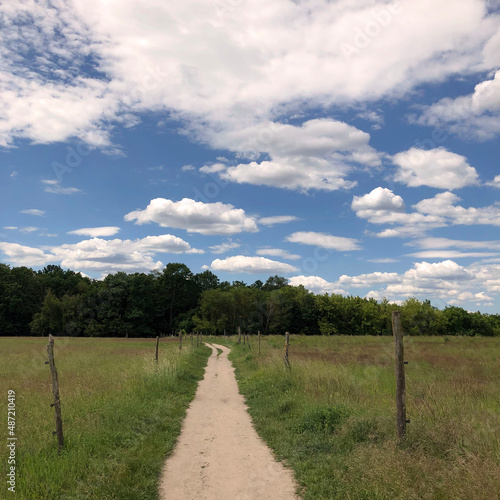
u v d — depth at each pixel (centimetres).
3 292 7500
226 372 1892
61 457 616
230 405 1127
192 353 2606
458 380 1206
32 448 652
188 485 567
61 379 1380
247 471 618
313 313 7994
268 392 1192
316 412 809
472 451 549
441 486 461
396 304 7944
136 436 767
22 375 1517
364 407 848
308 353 2377
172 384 1296
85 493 521
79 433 710
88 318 7681
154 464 631
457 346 2861
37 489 515
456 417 696
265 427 848
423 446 577
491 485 438
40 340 5016
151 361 1553
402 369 628
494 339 3872
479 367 1571
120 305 7931
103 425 780
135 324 7925
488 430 621
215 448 733
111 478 559
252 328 7806
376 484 492
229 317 8094
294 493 539
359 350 2659
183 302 9256
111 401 967
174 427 860
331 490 521
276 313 7762
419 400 853
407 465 511
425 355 2139
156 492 541
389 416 717
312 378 1188
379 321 7812
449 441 595
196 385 1478
